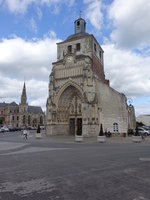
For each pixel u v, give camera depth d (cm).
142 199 508
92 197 519
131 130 4425
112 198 512
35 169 862
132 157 1215
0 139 2894
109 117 3731
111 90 4066
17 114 10312
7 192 562
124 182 663
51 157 1208
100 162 1038
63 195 534
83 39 3991
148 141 2764
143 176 746
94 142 2500
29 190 579
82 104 3416
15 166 930
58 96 3728
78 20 4491
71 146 1964
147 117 8338
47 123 3694
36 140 2723
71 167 907
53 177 726
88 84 3400
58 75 3781
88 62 3550
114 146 1988
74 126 3778
